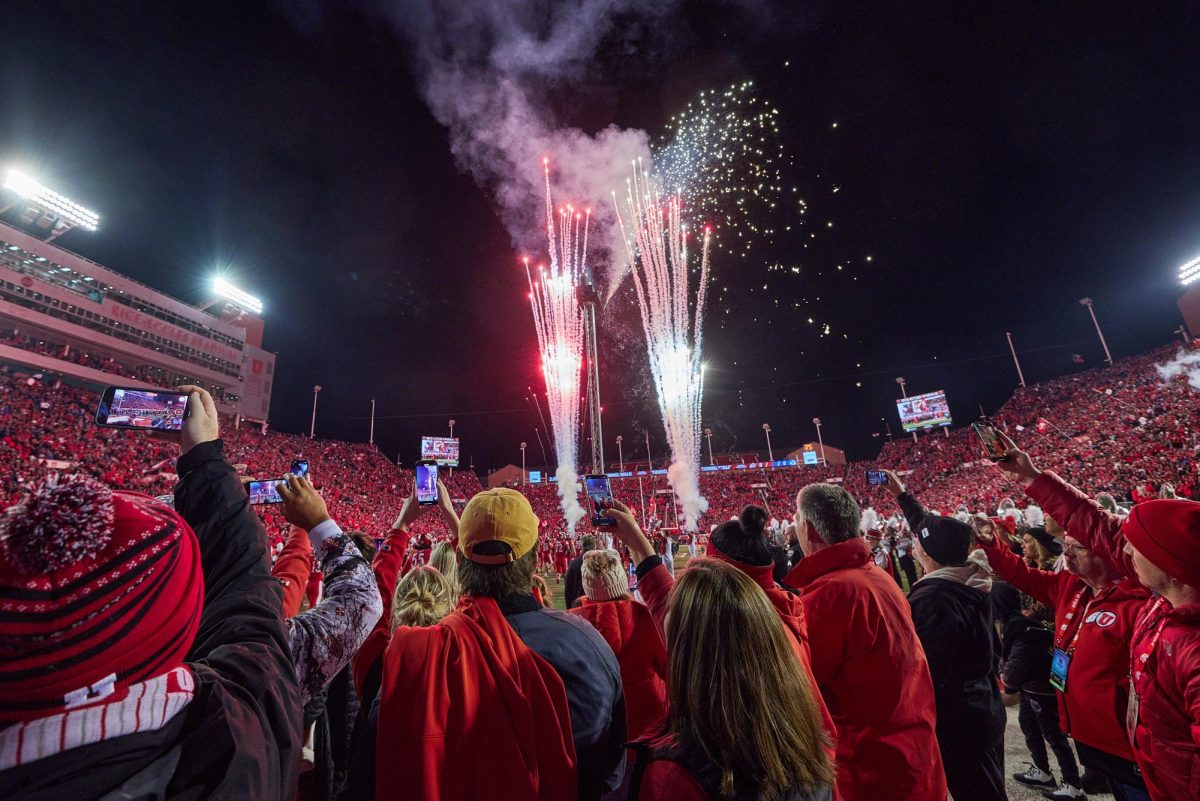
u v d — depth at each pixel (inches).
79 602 29.3
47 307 1609.3
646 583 103.1
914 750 93.0
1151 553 82.9
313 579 215.2
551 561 838.5
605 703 68.9
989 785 119.6
